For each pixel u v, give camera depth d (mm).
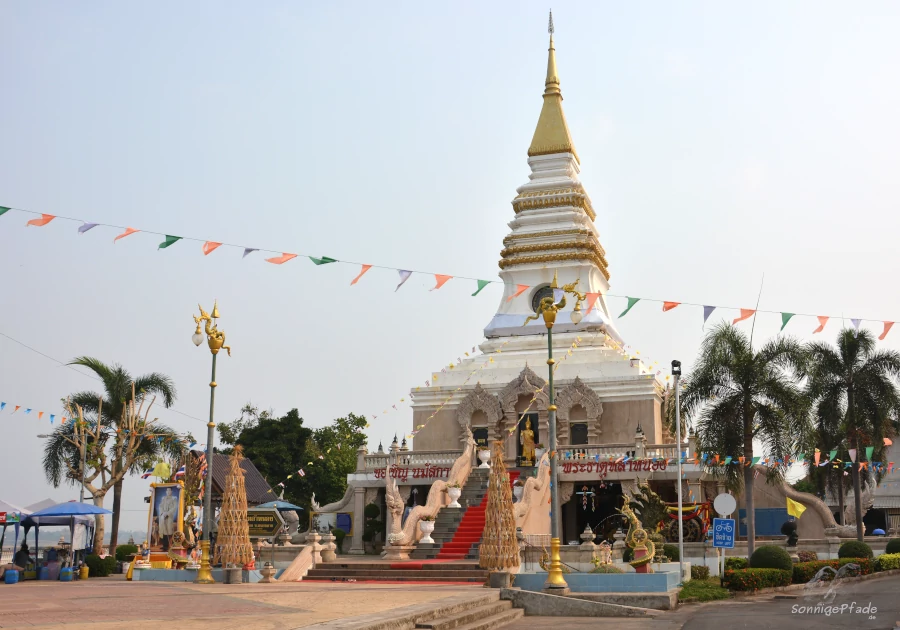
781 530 59250
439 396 67938
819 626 27797
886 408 58688
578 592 35469
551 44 78875
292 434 86562
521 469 57812
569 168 75938
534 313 71250
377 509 60000
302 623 23719
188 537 51375
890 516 82312
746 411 48844
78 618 23969
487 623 29109
